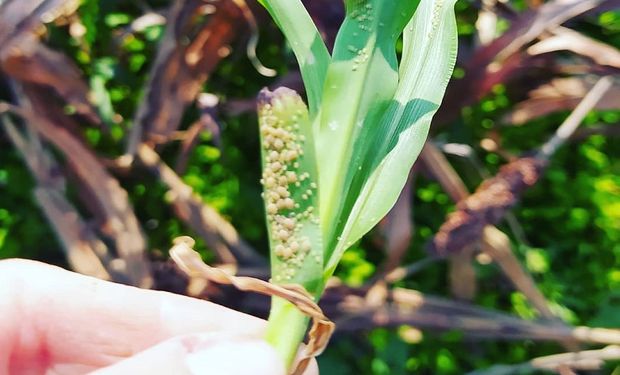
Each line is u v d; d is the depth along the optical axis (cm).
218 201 33
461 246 28
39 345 21
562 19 29
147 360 15
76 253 29
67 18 32
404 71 15
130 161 31
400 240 29
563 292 32
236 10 30
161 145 32
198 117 34
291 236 14
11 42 28
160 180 31
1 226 32
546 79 32
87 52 33
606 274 32
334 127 14
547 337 29
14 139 30
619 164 34
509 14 30
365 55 14
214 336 17
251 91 35
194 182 33
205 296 29
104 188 29
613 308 31
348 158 14
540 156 28
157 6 36
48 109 30
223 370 15
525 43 29
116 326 21
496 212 28
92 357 21
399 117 15
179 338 16
